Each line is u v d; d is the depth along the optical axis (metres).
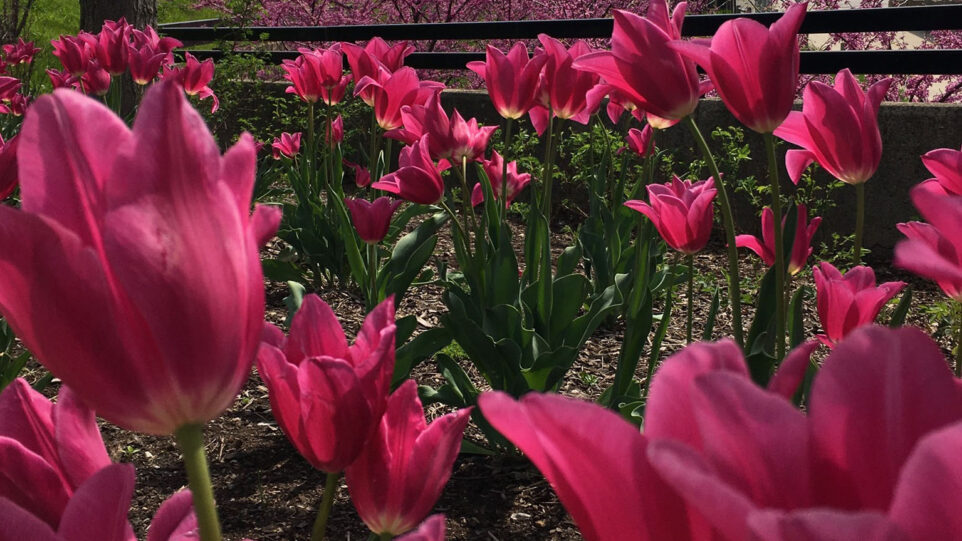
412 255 3.64
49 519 0.54
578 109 3.22
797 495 0.32
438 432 0.98
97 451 0.56
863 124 1.67
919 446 0.25
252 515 2.58
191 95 5.70
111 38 5.25
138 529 2.48
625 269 4.03
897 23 5.77
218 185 0.45
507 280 3.04
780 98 1.54
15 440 0.54
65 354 0.43
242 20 8.28
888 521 0.23
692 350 0.37
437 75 10.62
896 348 0.33
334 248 4.68
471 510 2.61
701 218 2.48
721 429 0.32
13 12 12.04
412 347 2.78
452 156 3.00
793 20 1.49
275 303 4.43
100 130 0.43
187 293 0.44
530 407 0.34
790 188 6.10
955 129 5.56
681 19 1.81
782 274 1.72
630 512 0.34
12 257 0.41
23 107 5.86
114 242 0.42
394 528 1.01
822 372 0.33
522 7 10.61
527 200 7.11
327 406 0.89
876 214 5.86
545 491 2.70
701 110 6.39
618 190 4.14
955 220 0.33
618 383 2.49
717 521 0.25
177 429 0.47
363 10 11.69
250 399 3.36
